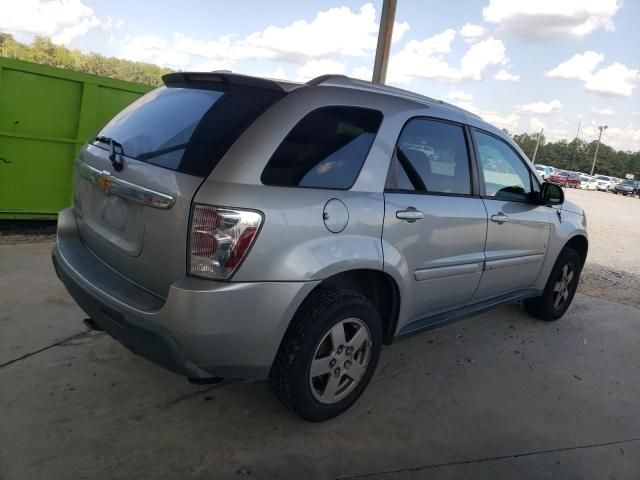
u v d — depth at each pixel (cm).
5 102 572
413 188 327
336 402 301
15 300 415
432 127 348
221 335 242
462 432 311
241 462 263
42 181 611
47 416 281
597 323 531
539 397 364
